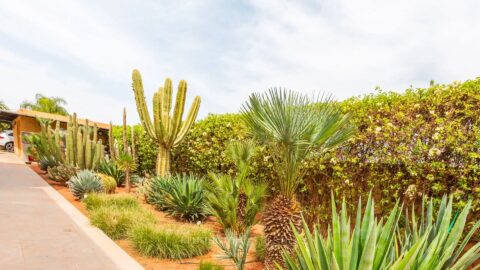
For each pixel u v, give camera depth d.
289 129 3.88
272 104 3.96
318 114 4.05
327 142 4.25
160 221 7.43
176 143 11.57
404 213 5.14
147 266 4.73
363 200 5.82
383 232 2.04
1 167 15.55
